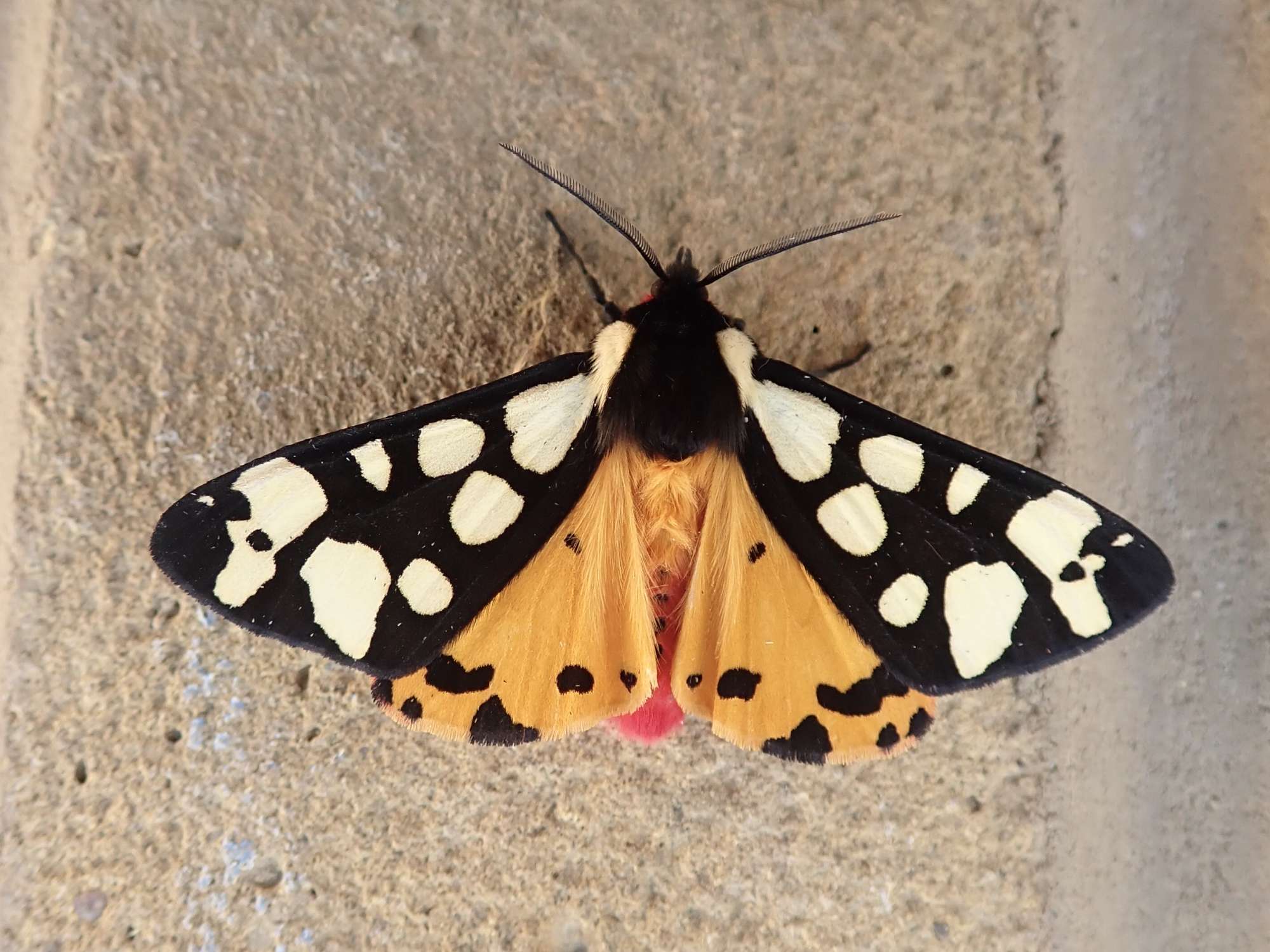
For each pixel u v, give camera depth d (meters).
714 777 0.09
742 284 0.10
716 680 0.09
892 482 0.08
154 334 0.09
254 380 0.10
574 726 0.08
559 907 0.09
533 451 0.09
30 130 0.09
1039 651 0.08
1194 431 0.10
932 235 0.10
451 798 0.09
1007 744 0.10
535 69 0.10
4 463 0.09
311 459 0.08
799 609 0.09
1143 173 0.10
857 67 0.10
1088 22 0.10
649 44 0.10
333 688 0.09
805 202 0.10
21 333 0.09
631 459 0.09
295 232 0.10
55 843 0.09
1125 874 0.10
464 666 0.08
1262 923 0.10
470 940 0.09
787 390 0.09
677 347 0.09
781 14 0.10
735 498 0.09
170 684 0.09
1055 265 0.10
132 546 0.09
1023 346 0.10
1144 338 0.10
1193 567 0.10
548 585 0.09
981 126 0.10
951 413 0.10
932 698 0.08
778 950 0.09
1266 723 0.10
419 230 0.10
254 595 0.08
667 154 0.10
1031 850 0.10
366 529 0.08
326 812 0.09
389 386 0.10
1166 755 0.10
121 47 0.09
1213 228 0.10
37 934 0.09
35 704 0.09
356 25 0.10
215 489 0.08
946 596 0.08
